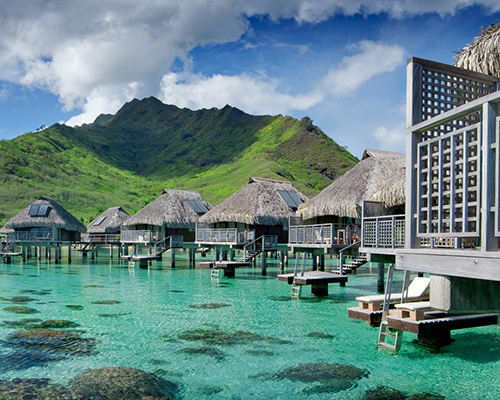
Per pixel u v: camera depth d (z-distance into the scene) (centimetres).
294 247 1906
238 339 914
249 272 2559
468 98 708
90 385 637
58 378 667
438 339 851
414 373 698
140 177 12712
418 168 645
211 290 1733
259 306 1331
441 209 591
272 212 2528
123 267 3014
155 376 680
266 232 2600
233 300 1457
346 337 931
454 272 572
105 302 1414
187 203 3572
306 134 12950
